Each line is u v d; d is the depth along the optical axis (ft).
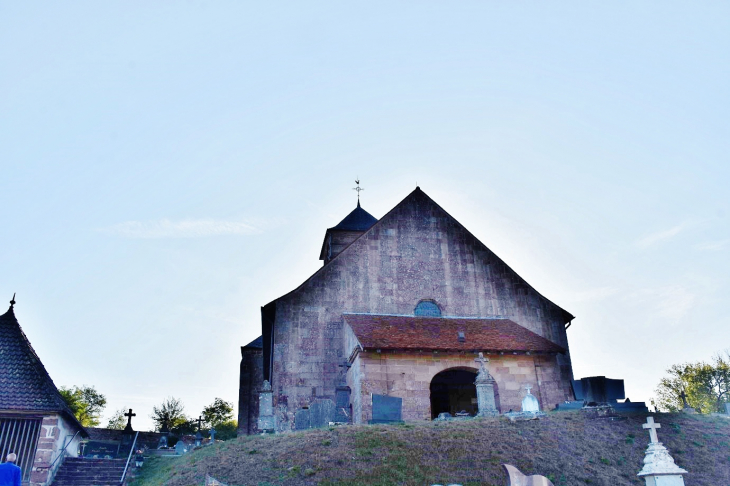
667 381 181.57
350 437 66.54
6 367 73.61
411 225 111.14
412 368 89.86
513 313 107.65
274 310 100.78
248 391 131.85
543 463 59.47
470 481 55.21
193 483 59.62
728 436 68.03
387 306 104.27
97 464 75.82
